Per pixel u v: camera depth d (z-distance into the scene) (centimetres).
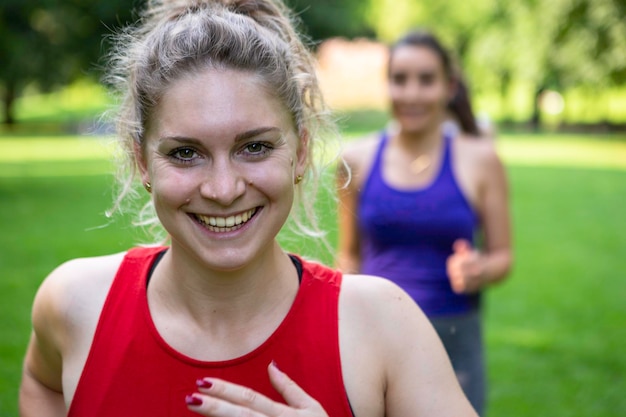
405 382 149
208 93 137
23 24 1705
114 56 175
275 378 138
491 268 312
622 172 1886
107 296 156
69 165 1953
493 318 643
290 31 170
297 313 150
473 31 3161
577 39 2367
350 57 4216
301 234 177
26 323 571
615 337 587
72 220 1104
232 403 131
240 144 139
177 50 140
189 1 165
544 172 1883
